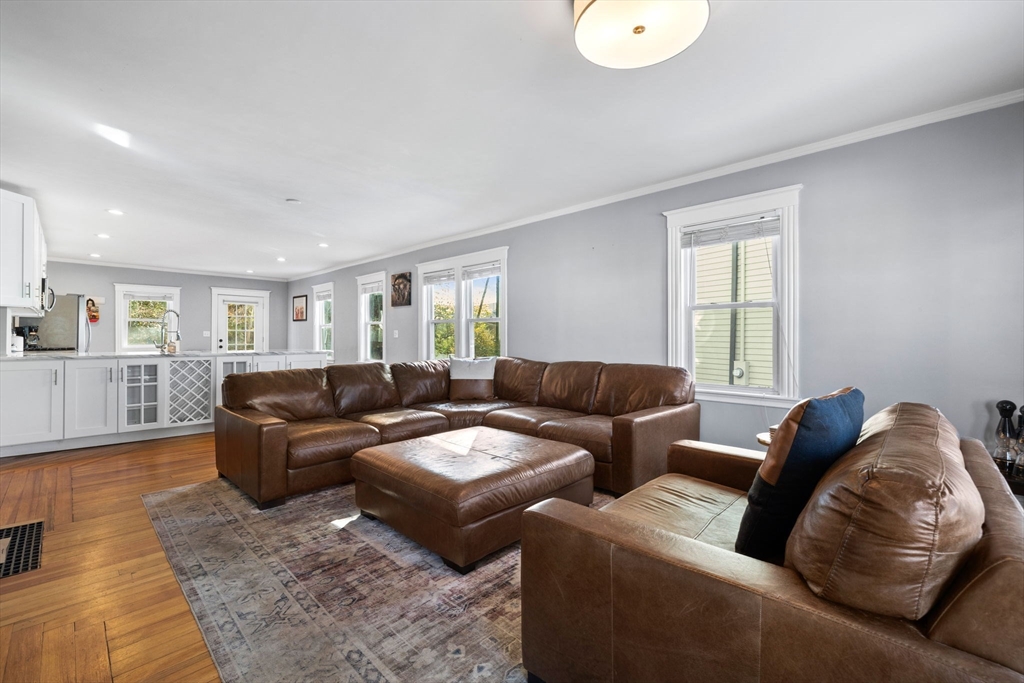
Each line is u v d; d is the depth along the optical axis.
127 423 4.35
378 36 1.86
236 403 3.27
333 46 1.92
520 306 4.87
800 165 3.03
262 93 2.29
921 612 0.74
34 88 2.22
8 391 3.79
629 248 3.95
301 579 1.90
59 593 1.80
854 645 0.75
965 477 0.84
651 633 0.99
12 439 3.80
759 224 3.24
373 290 7.12
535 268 4.71
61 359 4.02
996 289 2.41
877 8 1.71
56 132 2.69
